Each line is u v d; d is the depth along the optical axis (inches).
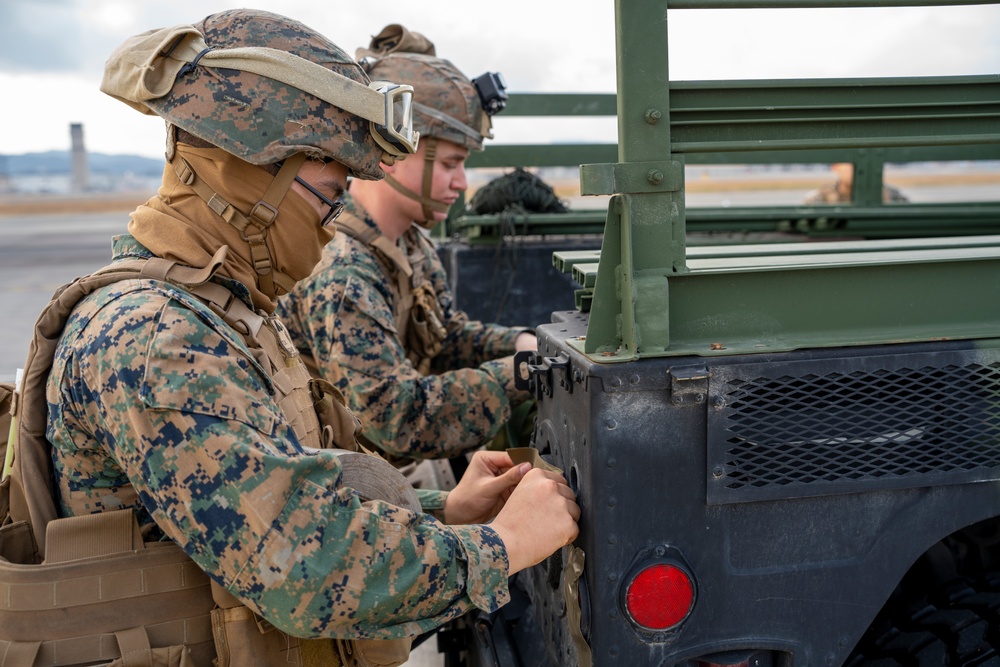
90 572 42.2
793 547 44.1
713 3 41.5
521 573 68.3
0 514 46.1
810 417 42.8
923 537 45.0
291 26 45.7
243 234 44.7
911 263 44.5
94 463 42.7
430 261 97.6
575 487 46.0
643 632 43.3
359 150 44.9
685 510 42.9
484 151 126.9
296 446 42.4
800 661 44.9
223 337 41.3
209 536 38.6
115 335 39.7
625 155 41.8
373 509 41.9
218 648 43.3
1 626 42.4
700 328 43.9
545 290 113.3
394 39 96.9
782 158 131.4
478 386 77.1
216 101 42.3
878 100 43.4
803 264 44.1
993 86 43.9
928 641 49.2
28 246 748.6
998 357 43.8
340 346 75.9
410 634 41.9
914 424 43.7
